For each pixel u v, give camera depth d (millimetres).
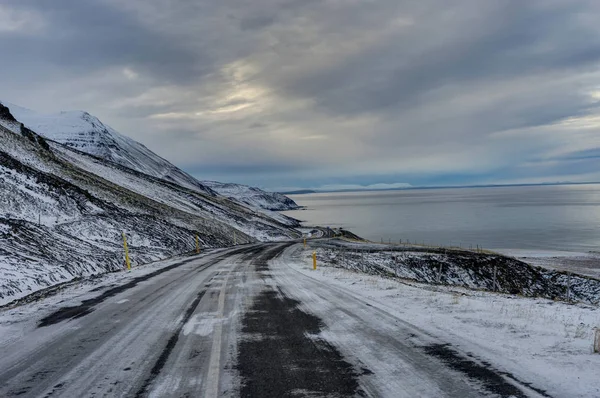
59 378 4602
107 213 29891
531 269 34625
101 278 14172
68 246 19406
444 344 5496
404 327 6484
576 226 103938
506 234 87375
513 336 5797
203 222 47625
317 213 191125
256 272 15750
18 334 6672
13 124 49312
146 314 8039
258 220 77250
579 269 41344
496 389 3949
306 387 4188
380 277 15117
